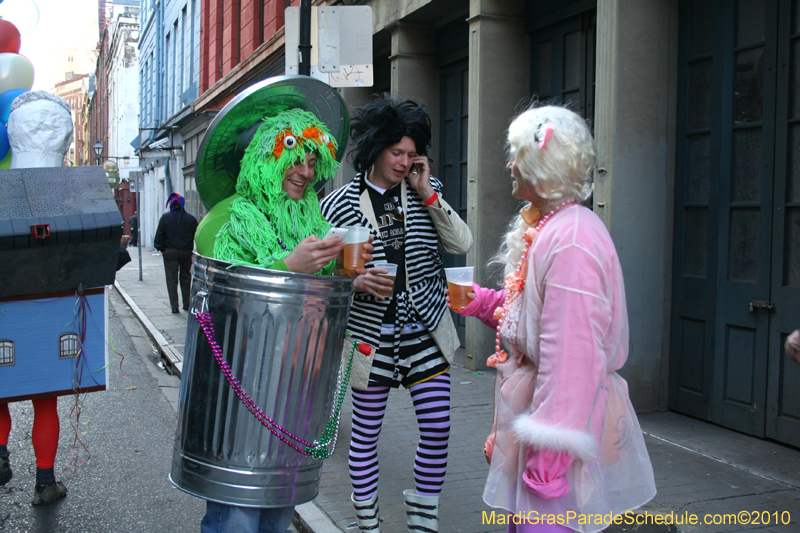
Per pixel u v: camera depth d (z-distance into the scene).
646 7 4.73
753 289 4.29
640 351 4.86
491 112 6.39
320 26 5.18
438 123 8.19
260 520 2.26
